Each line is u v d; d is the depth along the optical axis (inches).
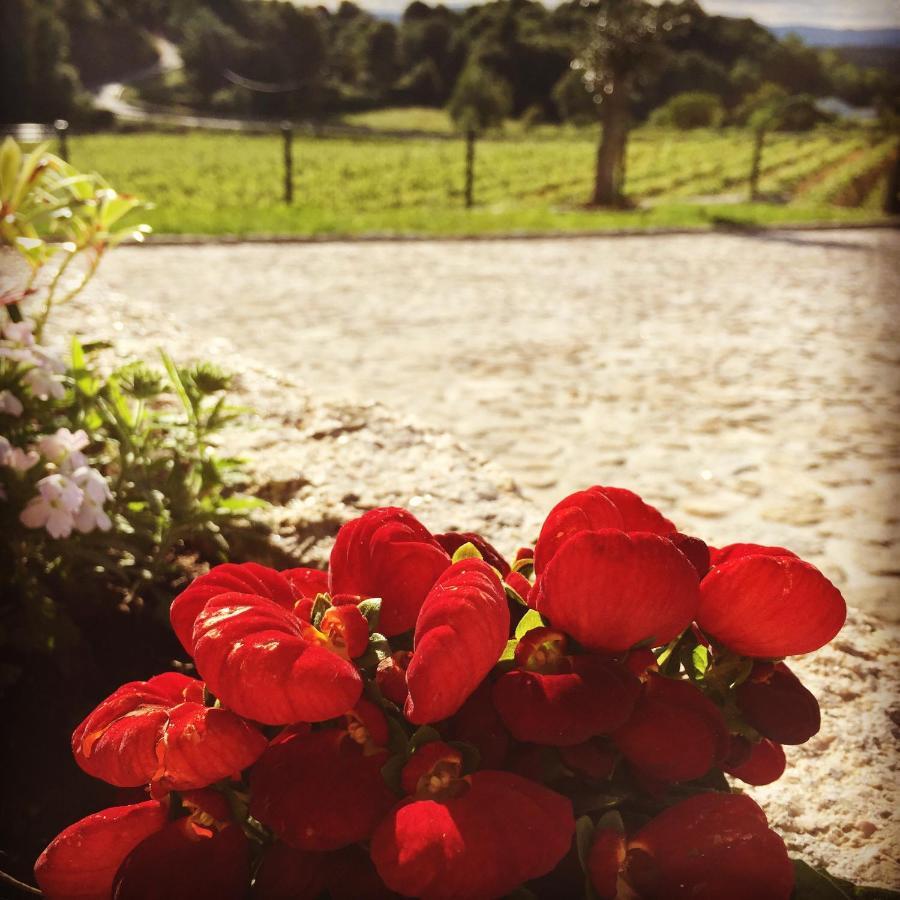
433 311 328.8
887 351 284.2
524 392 235.9
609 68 863.1
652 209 676.7
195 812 33.0
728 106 3080.7
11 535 89.1
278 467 122.5
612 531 31.8
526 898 31.4
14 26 3048.7
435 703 29.8
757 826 31.5
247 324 303.0
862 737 79.0
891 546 151.4
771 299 361.4
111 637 96.4
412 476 123.2
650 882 31.0
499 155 1984.5
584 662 32.0
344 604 34.9
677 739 32.0
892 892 38.9
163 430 115.0
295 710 29.7
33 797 76.9
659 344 288.0
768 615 33.5
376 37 4544.8
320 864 32.5
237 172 1824.6
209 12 4753.9
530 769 33.1
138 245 445.4
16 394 94.2
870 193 890.7
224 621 31.4
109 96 4810.5
